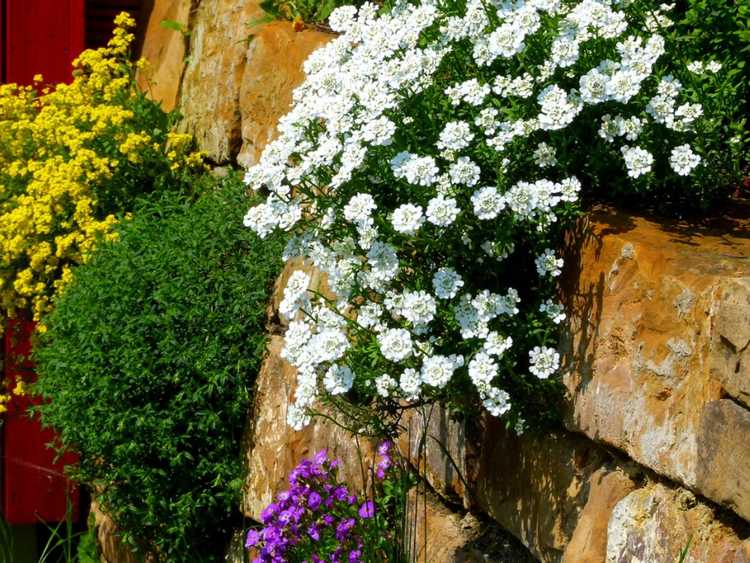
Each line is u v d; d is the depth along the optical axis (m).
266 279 4.86
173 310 4.73
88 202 6.05
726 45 3.46
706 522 2.55
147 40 7.38
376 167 3.21
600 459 3.01
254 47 5.66
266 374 4.75
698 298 2.59
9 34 7.25
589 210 3.15
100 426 4.83
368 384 3.26
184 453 4.68
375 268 3.05
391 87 3.19
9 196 6.62
